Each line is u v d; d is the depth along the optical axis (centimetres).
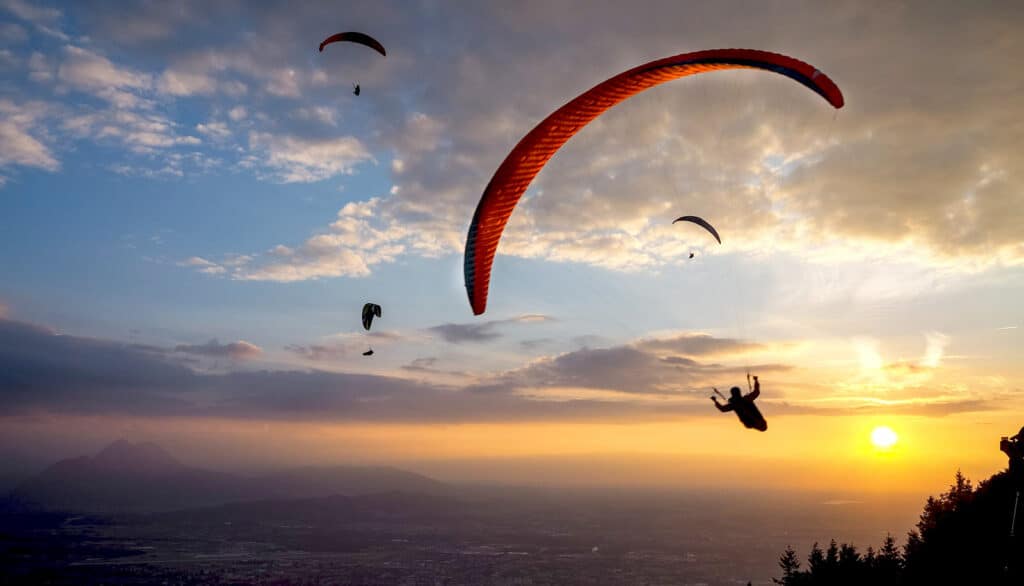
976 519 2667
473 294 1697
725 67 1522
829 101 1327
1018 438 2519
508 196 1648
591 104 1619
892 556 2712
